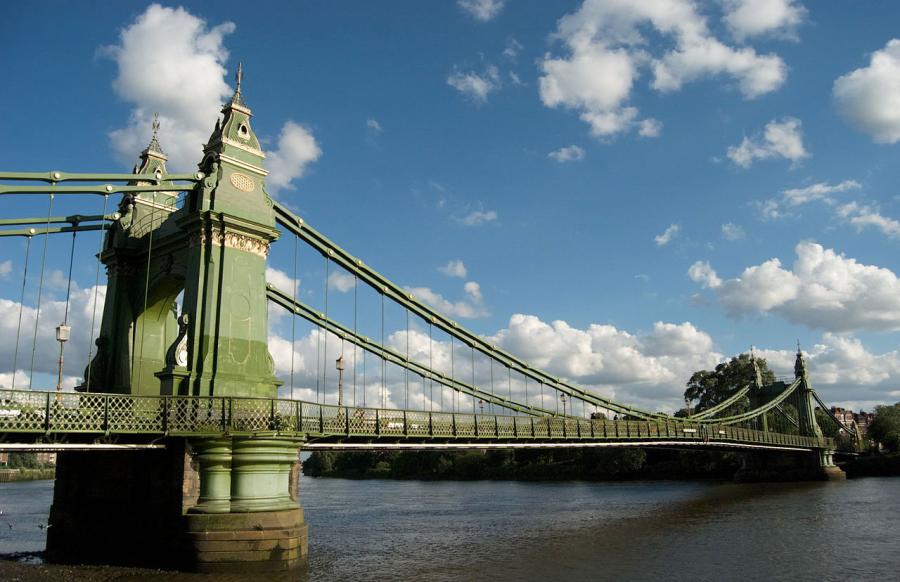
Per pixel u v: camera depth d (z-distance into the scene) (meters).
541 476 104.25
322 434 26.12
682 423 52.81
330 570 25.11
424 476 120.25
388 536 35.47
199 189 27.02
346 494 77.12
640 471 95.75
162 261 29.41
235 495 23.52
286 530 23.33
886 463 83.81
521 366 41.19
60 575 22.45
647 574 25.00
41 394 20.50
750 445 62.06
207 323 25.45
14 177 23.70
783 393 79.81
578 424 39.88
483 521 43.00
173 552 23.11
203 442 23.45
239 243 26.81
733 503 51.81
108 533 25.97
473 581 23.62
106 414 21.77
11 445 19.95
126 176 25.88
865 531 34.75
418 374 35.81
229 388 25.23
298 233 30.06
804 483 73.50
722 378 105.31
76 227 28.06
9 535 34.75
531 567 26.22
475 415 33.12
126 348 29.91
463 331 38.00
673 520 41.66
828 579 24.09
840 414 143.50
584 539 33.88
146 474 24.88
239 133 27.98
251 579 22.16
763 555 28.64
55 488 28.78
